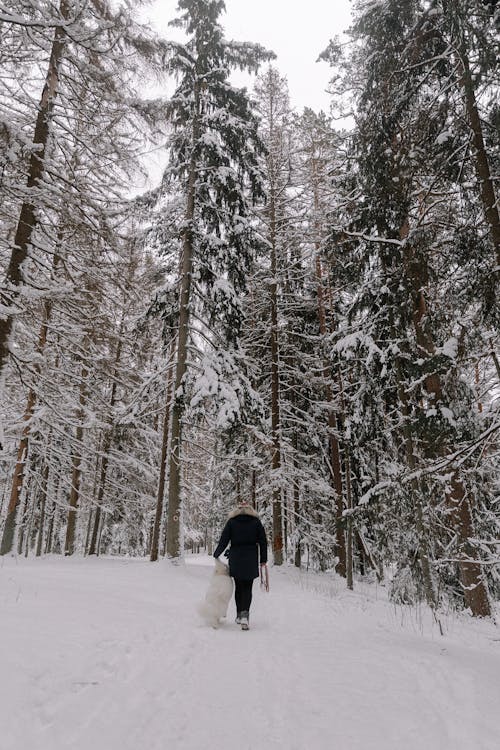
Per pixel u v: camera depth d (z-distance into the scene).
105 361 13.55
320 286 17.88
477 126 8.16
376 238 10.08
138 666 3.70
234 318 13.90
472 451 7.51
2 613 4.35
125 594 6.95
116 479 21.97
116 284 10.57
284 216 18.44
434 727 2.90
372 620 7.05
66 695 2.94
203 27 14.70
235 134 14.28
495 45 6.86
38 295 8.48
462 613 9.51
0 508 22.36
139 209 10.38
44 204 8.87
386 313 10.92
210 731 2.76
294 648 4.77
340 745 2.64
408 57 8.95
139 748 2.49
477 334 9.22
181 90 14.72
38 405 15.09
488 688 3.65
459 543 9.64
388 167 9.54
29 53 8.68
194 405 12.03
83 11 8.02
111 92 9.38
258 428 14.99
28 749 2.27
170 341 15.34
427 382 10.13
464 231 8.52
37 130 9.68
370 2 10.00
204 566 13.05
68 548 18.95
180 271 14.80
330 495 16.78
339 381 16.84
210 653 4.37
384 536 10.63
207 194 14.64
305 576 14.68
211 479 20.72
